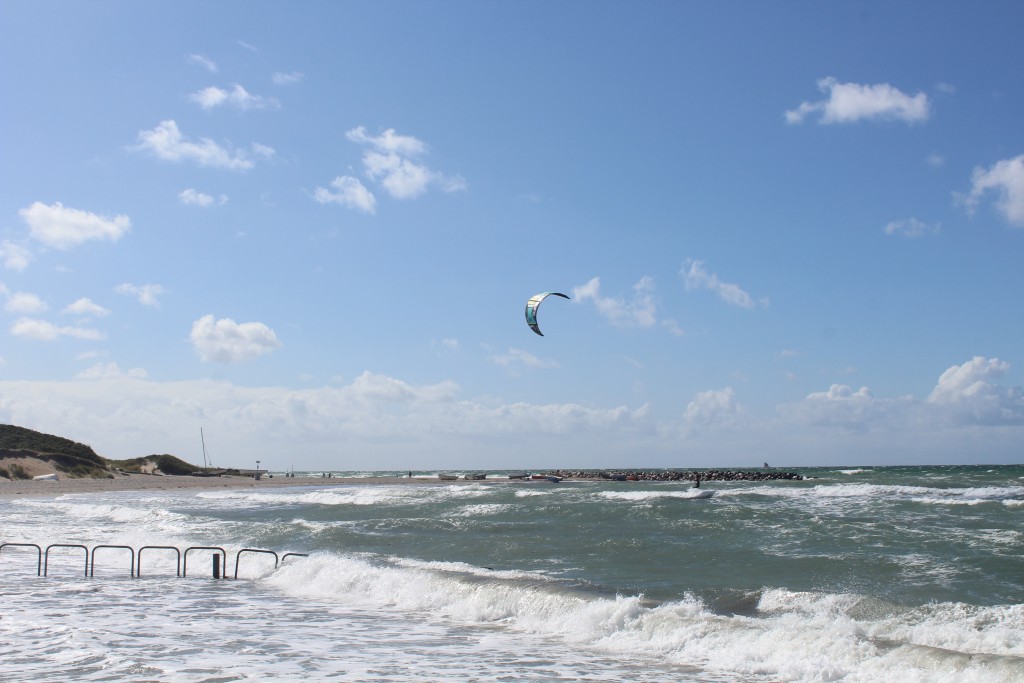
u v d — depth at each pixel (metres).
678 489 61.38
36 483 81.25
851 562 18.08
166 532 30.03
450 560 21.39
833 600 13.80
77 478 97.31
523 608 14.48
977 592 14.64
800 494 46.34
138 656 11.00
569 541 23.97
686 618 12.66
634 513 31.17
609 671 10.41
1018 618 12.12
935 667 9.60
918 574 16.53
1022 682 8.77
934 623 12.14
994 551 18.81
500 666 10.71
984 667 9.27
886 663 9.99
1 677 9.75
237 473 127.56
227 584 18.88
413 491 59.47
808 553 19.83
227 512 41.22
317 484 92.00
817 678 9.88
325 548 24.06
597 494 50.03
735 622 12.34
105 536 29.42
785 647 10.98
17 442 102.50
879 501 36.53
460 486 73.81
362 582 17.62
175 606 15.71
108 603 15.97
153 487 81.81
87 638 12.22
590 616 13.44
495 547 23.22
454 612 15.11
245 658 11.02
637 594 15.18
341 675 10.06
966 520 26.55
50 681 9.53
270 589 18.11
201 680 9.66
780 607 13.83
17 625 13.34
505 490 60.00
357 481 103.25
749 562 19.00
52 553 25.11
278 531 28.14
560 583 15.97
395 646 12.09
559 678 9.99
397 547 24.02
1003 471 110.81
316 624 13.94
